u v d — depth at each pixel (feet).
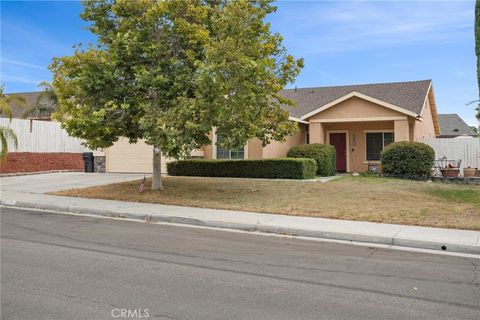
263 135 48.37
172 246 26.73
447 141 69.97
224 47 38.24
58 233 30.48
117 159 80.18
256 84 42.98
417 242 27.61
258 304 16.56
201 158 72.08
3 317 14.87
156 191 50.26
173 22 43.50
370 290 18.48
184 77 42.57
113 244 27.04
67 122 42.80
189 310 15.80
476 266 22.86
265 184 55.26
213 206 40.88
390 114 69.72
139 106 43.14
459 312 16.02
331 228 31.27
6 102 78.02
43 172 79.71
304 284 19.20
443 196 44.91
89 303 16.34
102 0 45.09
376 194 46.34
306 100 86.53
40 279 19.30
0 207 44.39
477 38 44.50
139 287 18.38
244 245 27.40
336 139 82.12
